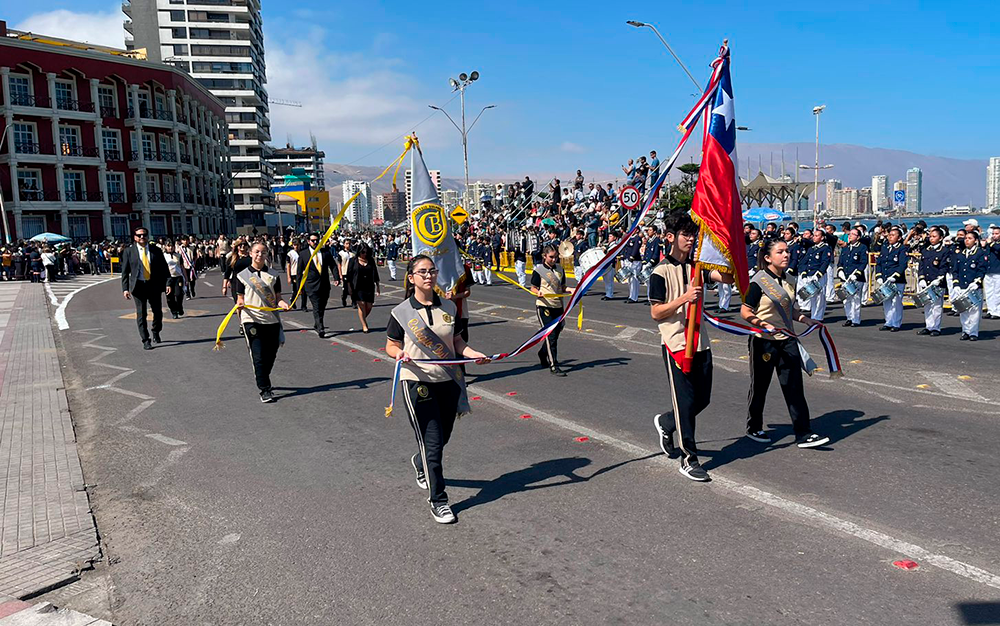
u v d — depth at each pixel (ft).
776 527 15.16
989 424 22.13
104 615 12.85
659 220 85.76
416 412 16.51
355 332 48.16
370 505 17.43
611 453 20.56
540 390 28.86
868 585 12.67
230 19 365.61
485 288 85.97
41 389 32.07
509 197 144.77
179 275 59.47
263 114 407.44
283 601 13.06
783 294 19.90
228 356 39.65
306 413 26.68
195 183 230.27
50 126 178.81
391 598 12.98
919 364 32.01
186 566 14.61
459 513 16.71
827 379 29.48
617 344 39.83
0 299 86.58
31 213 175.83
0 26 176.24
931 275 42.50
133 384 33.04
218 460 21.42
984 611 11.72
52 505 17.94
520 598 12.77
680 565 13.69
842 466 18.69
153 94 203.72
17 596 13.50
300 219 285.23
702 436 21.98
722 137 19.16
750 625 11.62
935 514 15.47
